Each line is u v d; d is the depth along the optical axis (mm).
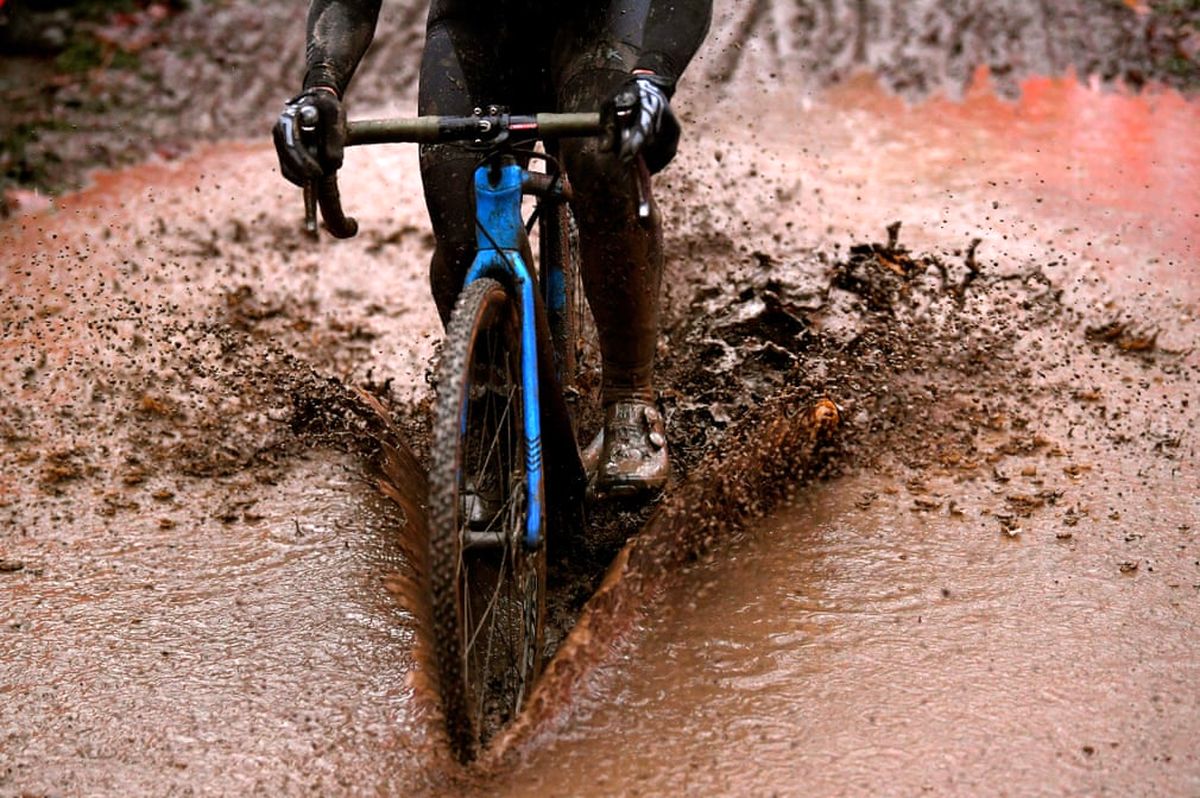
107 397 8406
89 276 10117
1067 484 7180
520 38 6227
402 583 6566
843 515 6969
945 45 13719
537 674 5586
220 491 7508
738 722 5441
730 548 6676
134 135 12641
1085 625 6012
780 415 7312
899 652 5859
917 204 10898
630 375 6465
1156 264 9797
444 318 6238
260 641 6156
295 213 11156
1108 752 5215
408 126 5184
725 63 13594
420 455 7730
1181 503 6984
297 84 13602
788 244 10102
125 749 5441
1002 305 9031
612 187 5859
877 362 8156
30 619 6375
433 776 5191
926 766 5160
